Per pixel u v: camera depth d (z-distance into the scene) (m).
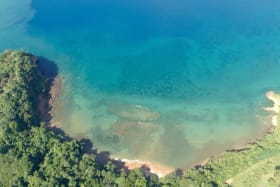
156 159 150.50
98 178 134.75
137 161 149.88
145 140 157.62
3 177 135.50
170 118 166.25
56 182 130.00
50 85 184.12
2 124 149.00
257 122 162.12
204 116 166.38
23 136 147.38
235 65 191.12
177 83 182.50
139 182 130.75
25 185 132.38
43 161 141.00
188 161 149.12
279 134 150.12
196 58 195.75
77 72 191.38
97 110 171.62
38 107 170.50
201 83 182.12
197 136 158.12
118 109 171.75
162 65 192.62
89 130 163.12
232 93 176.62
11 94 160.88
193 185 131.00
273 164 137.75
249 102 171.88
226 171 137.12
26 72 172.75
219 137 157.38
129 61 195.88
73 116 169.12
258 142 149.50
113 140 158.38
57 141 146.38
